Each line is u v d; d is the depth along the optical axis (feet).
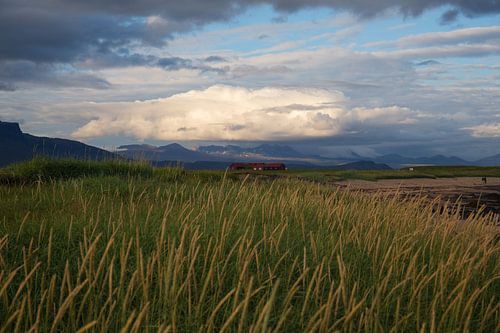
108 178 33.50
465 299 13.84
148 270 10.96
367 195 36.81
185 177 44.75
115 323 11.33
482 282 16.22
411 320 12.80
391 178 83.15
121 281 11.41
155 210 21.61
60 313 8.91
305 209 24.84
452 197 53.06
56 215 20.92
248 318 12.14
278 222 21.21
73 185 30.89
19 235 16.17
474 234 21.01
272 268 15.20
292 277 14.98
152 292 13.10
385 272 15.84
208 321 10.42
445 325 12.19
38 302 12.50
